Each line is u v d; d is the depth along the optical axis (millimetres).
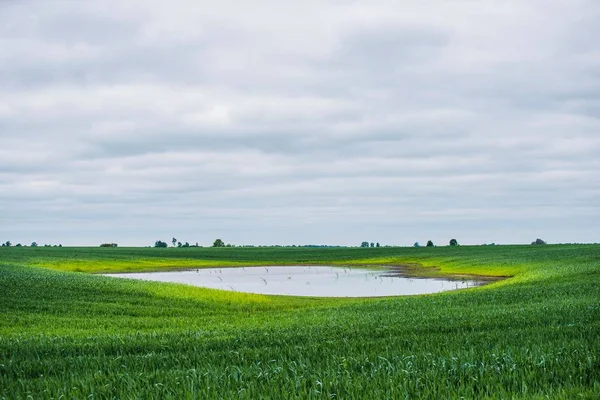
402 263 111250
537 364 9367
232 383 9195
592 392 7508
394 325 18750
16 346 15508
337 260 129000
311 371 9977
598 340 11883
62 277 47969
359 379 8906
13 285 39625
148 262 117625
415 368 9633
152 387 9031
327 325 20406
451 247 161250
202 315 31125
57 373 11383
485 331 15344
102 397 8820
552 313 19500
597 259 67688
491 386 8328
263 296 43219
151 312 31469
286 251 189500
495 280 64500
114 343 16062
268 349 13312
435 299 32188
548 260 75688
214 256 149625
